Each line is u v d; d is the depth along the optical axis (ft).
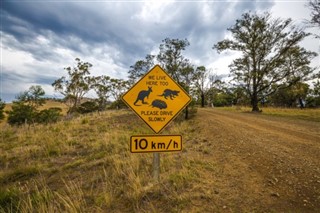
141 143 12.91
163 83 13.48
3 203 13.80
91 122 56.70
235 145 25.59
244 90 103.40
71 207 11.43
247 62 98.84
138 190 12.88
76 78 155.43
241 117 62.08
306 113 70.69
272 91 97.35
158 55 81.00
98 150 26.50
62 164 22.33
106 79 171.83
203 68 145.69
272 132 33.96
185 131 40.50
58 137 35.09
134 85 13.17
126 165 17.90
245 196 12.42
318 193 12.51
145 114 13.14
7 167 22.12
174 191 12.56
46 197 13.04
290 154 20.70
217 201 11.83
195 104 74.33
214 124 47.14
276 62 91.71
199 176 15.37
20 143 33.17
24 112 97.55
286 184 13.94
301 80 89.61
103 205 12.23
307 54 88.28
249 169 16.99
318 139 27.61
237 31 98.68
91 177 17.29
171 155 21.35
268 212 10.73
